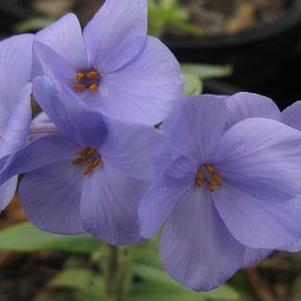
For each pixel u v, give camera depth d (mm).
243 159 76
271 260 167
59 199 80
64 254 163
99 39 78
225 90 177
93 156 77
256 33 194
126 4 77
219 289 127
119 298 125
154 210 72
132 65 77
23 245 110
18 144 70
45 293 151
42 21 175
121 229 76
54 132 77
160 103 73
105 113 70
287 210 78
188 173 75
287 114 78
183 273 79
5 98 77
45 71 71
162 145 67
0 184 73
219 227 80
